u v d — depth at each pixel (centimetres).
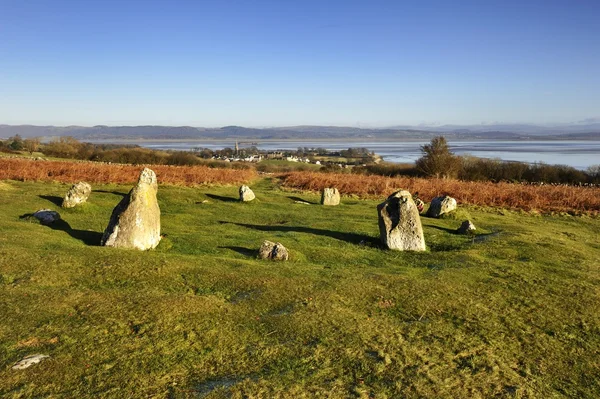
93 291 1020
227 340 827
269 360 763
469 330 912
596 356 838
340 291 1092
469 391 701
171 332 841
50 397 634
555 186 3869
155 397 647
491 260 1452
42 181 3222
